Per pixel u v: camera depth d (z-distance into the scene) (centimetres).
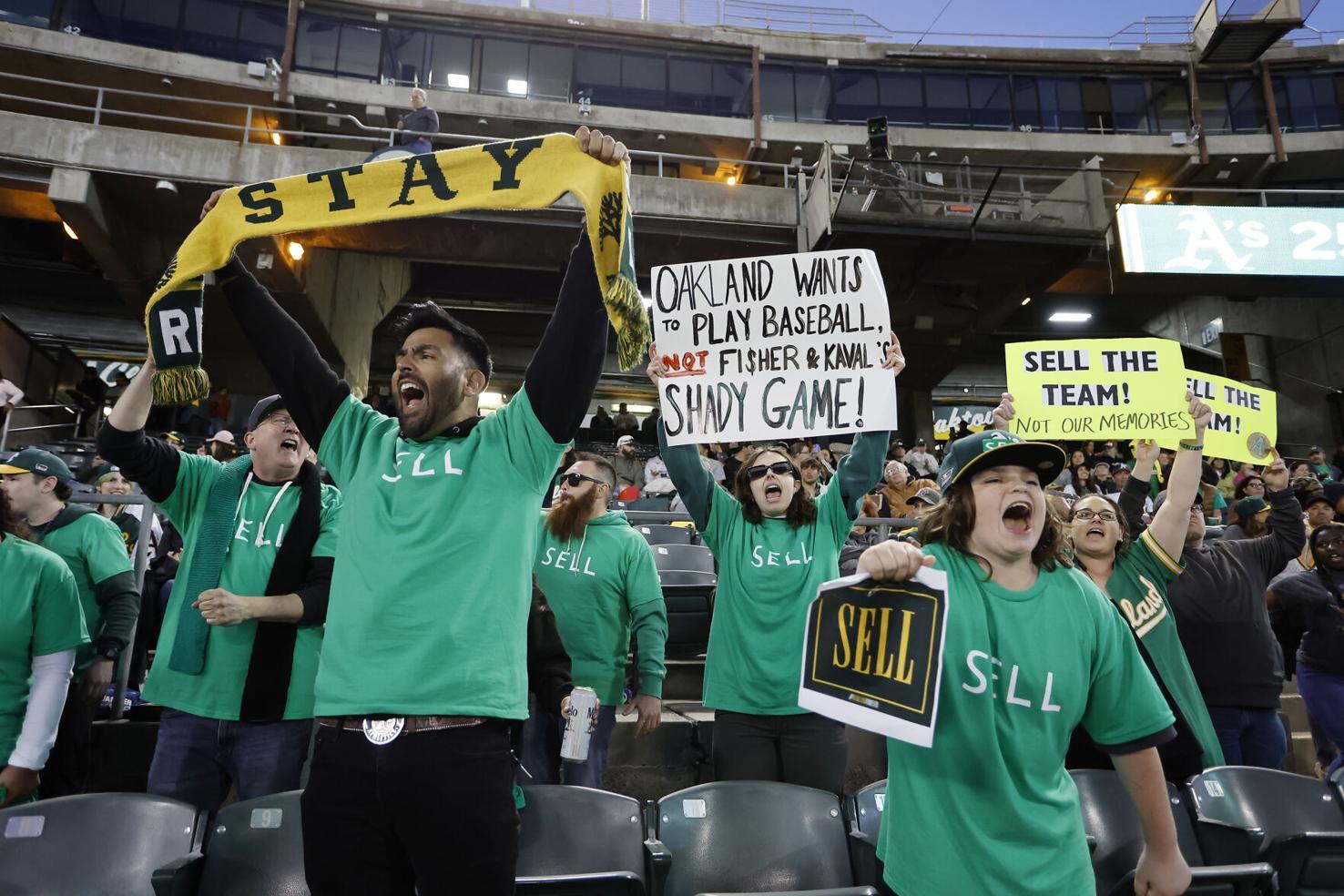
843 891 184
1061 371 401
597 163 161
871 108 2064
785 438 303
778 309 312
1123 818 258
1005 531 156
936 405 2147
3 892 200
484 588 143
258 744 238
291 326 174
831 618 155
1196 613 335
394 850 136
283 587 245
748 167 2031
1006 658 151
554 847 229
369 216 171
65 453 1101
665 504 793
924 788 153
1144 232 1312
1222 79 2100
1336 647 367
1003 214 1283
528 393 156
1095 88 2106
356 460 163
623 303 150
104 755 328
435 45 1897
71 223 1157
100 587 304
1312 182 2070
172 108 1753
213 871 210
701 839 240
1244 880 205
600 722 300
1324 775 389
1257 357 1925
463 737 134
